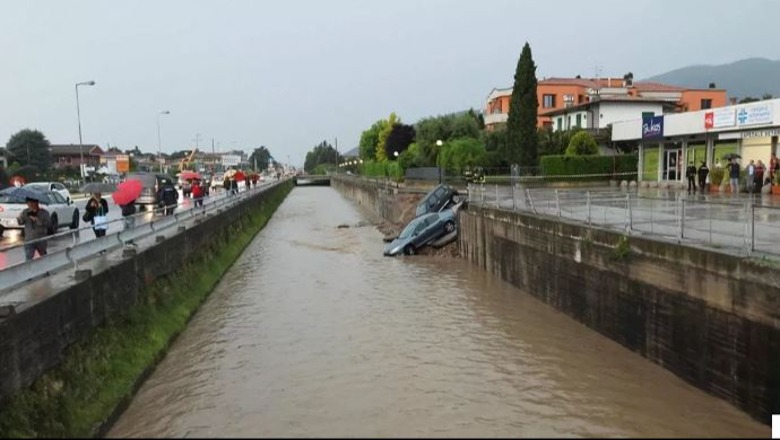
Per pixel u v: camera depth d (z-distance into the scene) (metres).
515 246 22.97
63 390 10.56
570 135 56.25
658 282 13.56
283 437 10.36
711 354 11.80
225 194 45.28
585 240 17.09
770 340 10.26
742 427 10.42
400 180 65.31
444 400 11.89
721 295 11.45
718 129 34.88
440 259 30.33
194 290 20.77
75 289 11.84
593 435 10.30
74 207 27.62
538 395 12.12
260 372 13.64
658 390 12.29
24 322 9.70
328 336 16.30
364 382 12.89
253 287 23.33
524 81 52.50
